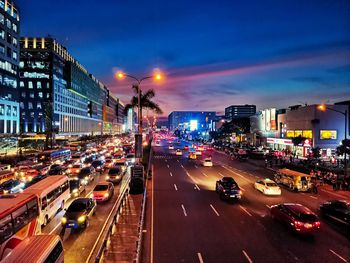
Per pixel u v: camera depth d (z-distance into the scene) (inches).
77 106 5413.4
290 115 2731.3
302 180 1159.6
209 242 631.8
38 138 3472.0
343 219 748.6
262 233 689.0
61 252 434.6
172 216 817.5
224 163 2129.7
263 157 2377.0
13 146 2615.7
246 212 864.3
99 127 7534.5
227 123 4837.6
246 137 3924.7
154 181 1385.3
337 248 609.0
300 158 2351.1
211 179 1444.4
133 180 1109.7
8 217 494.6
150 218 797.2
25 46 4138.8
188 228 719.1
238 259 551.2
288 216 708.0
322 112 2359.7
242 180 1416.1
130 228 702.5
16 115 3134.8
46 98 4114.2
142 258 550.6
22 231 546.6
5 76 2925.7
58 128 4345.5
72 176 1246.9
